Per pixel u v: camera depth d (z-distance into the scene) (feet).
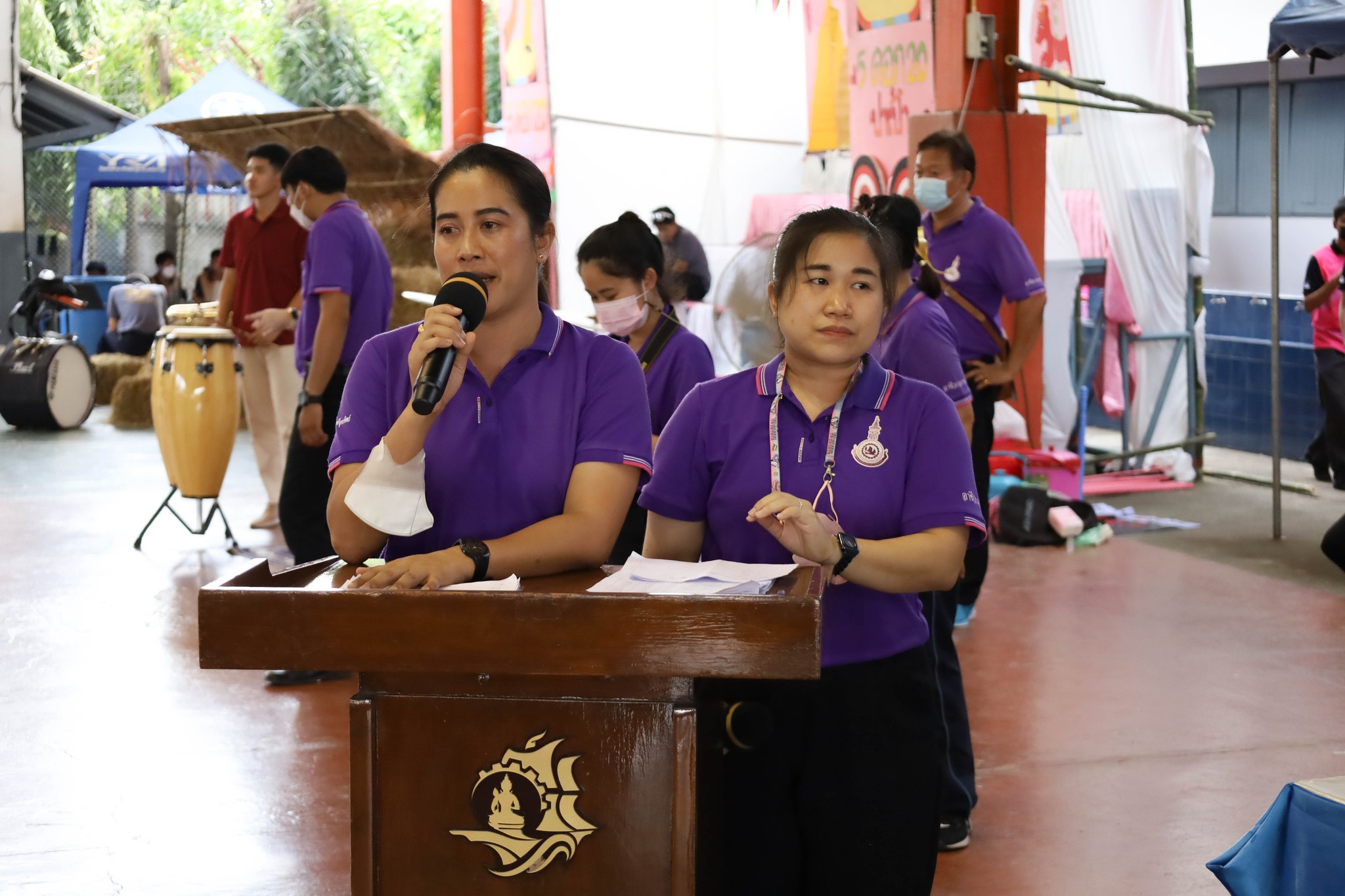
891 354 10.48
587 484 5.84
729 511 6.61
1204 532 22.03
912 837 6.49
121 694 14.14
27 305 35.60
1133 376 26.43
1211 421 30.42
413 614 4.77
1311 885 6.38
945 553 6.29
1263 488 25.75
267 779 11.84
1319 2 20.10
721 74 33.32
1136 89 25.36
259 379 21.94
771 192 34.32
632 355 6.14
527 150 32.68
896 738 6.49
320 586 5.04
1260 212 31.55
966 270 13.79
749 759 6.48
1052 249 25.35
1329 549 16.99
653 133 32.86
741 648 4.66
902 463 6.49
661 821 4.97
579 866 5.04
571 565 5.68
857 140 22.84
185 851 10.36
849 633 6.47
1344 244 24.72
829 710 6.44
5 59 44.27
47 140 47.06
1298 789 6.49
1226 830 10.72
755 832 6.50
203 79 41.88
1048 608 17.51
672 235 27.02
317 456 14.35
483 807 5.05
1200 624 16.71
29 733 12.94
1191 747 12.56
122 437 32.81
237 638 4.83
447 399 5.49
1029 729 13.07
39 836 10.60
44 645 15.84
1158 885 9.78
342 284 14.17
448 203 5.64
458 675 5.01
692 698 4.94
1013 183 20.49
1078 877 9.91
